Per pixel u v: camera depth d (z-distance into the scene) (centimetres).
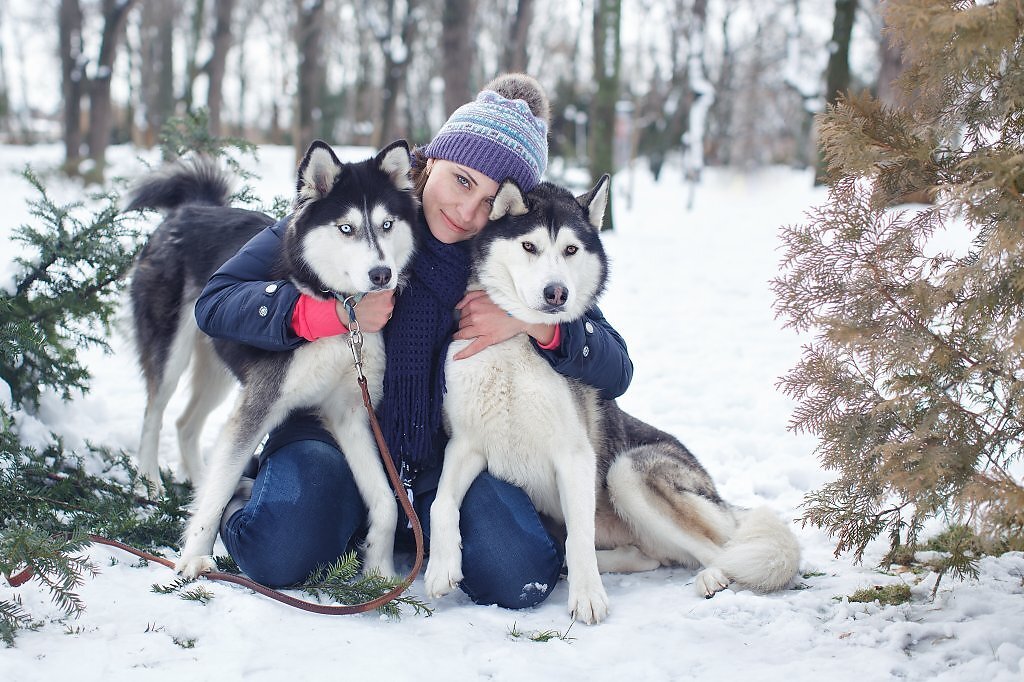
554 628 250
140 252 386
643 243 1109
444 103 1213
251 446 289
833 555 291
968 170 222
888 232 237
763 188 1756
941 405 222
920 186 233
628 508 302
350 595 256
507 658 222
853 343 234
